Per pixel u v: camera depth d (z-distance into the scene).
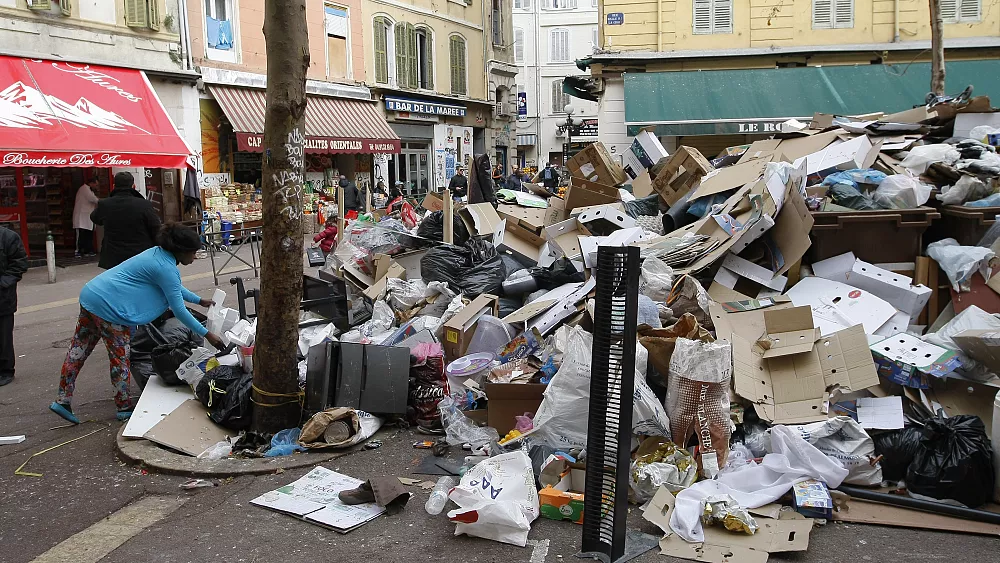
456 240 8.05
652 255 5.97
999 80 17.39
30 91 14.09
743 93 17.56
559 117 47.72
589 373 4.42
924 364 4.56
